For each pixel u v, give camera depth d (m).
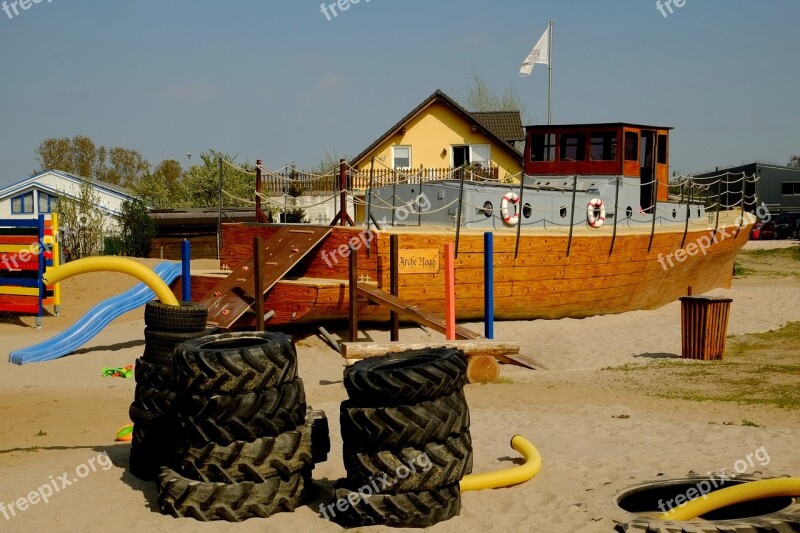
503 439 9.48
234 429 6.60
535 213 21.39
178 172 97.31
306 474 7.02
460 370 6.66
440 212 20.70
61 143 93.75
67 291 27.52
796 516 6.13
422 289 18.47
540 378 14.17
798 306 23.86
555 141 23.91
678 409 11.02
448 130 43.12
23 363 16.72
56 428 10.71
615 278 21.77
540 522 6.35
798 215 54.12
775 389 12.30
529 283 19.91
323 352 17.11
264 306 17.58
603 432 9.62
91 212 42.81
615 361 16.28
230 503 6.55
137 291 19.66
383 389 6.32
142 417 7.74
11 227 23.02
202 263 35.84
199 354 6.62
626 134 23.64
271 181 25.20
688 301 15.90
